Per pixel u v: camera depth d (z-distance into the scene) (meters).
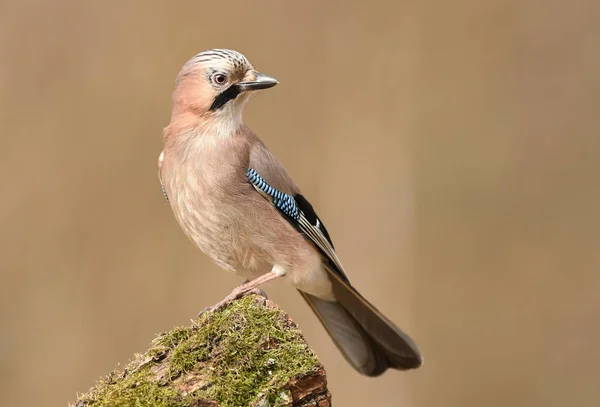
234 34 15.28
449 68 16.23
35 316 13.43
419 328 14.66
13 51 14.34
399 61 15.60
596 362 14.51
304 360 5.14
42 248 13.82
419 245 15.24
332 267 7.77
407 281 14.27
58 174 14.13
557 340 14.79
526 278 15.26
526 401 14.39
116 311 13.63
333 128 15.24
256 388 5.05
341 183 14.93
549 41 16.38
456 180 15.77
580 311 14.98
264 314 5.33
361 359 7.86
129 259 13.91
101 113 14.52
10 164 14.05
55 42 14.51
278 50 15.45
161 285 13.73
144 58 14.80
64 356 13.31
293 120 15.29
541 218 15.74
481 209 15.69
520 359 14.65
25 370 13.14
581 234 15.59
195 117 7.16
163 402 4.92
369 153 15.11
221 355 5.15
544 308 15.02
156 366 5.21
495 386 14.48
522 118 16.27
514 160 16.02
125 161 14.41
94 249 13.94
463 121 16.06
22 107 14.26
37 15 14.48
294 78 15.42
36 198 13.99
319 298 7.91
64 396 13.09
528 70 16.42
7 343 13.23
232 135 7.24
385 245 14.51
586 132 16.23
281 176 7.37
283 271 7.36
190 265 13.86
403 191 14.94
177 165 7.15
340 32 15.56
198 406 4.93
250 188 7.17
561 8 16.73
